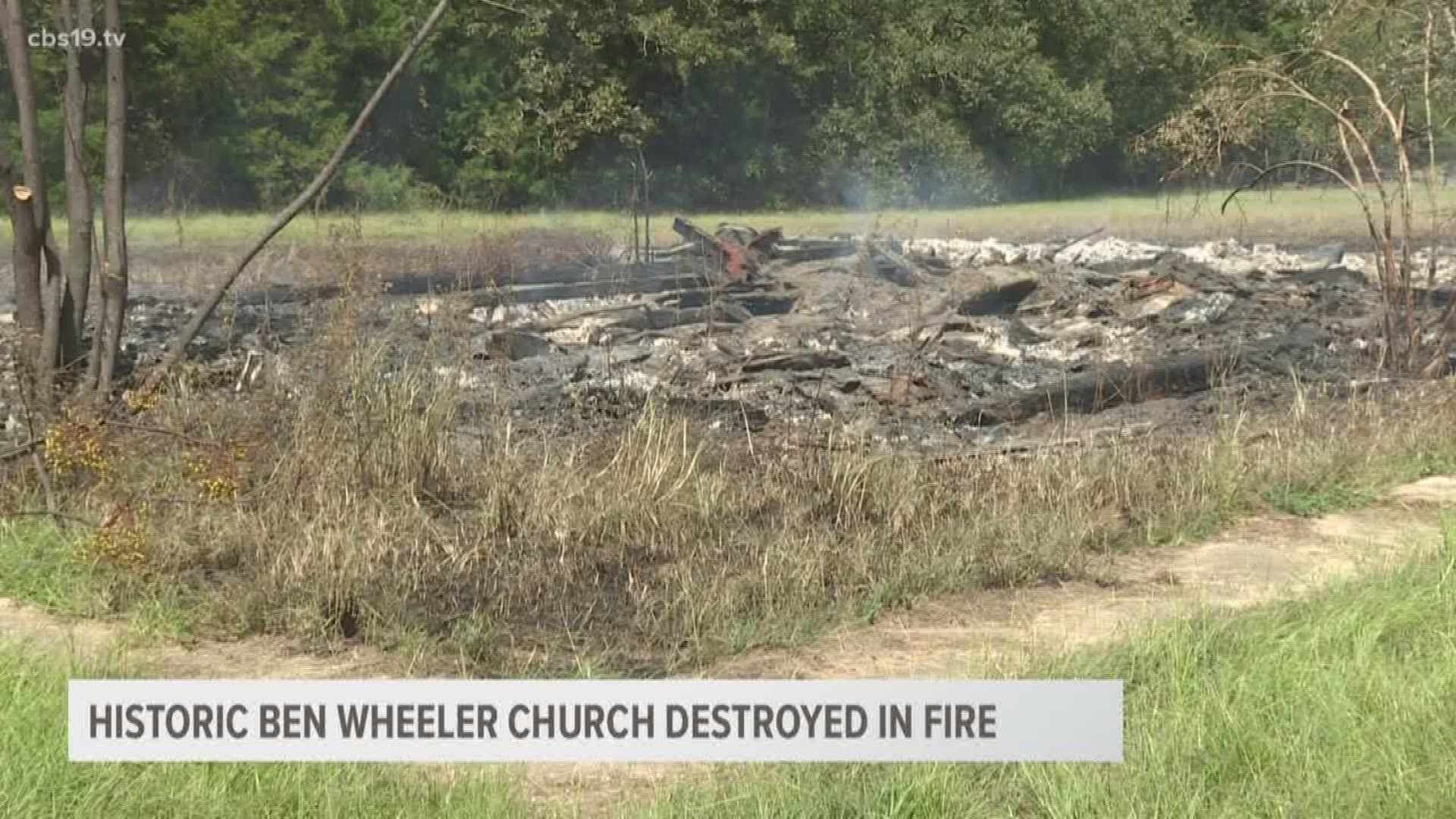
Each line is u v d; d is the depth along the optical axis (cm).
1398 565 3266
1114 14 19588
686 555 3397
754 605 3095
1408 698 2362
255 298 7350
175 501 3331
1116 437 4428
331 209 14375
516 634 2927
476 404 4422
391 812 2027
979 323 7575
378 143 15650
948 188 18600
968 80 18962
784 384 5712
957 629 3014
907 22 19100
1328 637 2666
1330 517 4003
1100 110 19088
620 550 3428
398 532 3316
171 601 2980
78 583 3066
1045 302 8088
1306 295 8462
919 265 9012
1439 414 4988
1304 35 7331
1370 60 6988
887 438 4534
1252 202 15862
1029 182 19750
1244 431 4578
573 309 7694
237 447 3450
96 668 2508
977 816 2045
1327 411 4950
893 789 2066
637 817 2028
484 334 6081
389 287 5916
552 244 10200
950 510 3753
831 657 2809
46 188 3975
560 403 4822
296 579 3017
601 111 15325
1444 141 8988
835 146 18375
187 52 14038
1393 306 6456
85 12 4084
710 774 2219
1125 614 3098
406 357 4184
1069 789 2061
